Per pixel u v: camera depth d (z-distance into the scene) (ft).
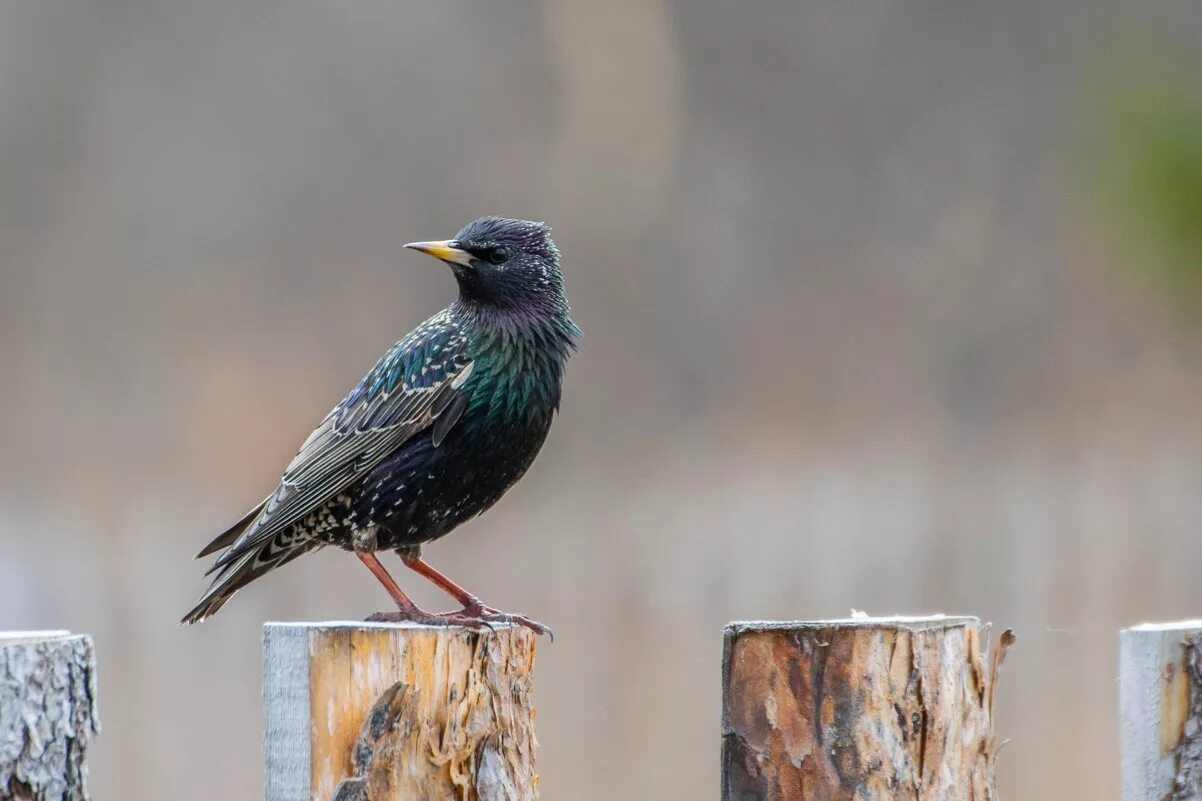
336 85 68.95
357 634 16.56
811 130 73.05
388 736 16.44
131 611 38.42
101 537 45.03
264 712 16.69
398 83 69.21
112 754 32.09
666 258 68.39
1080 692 30.96
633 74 71.15
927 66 73.26
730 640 16.58
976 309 65.36
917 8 73.46
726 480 49.57
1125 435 54.08
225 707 33.55
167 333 64.85
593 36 71.05
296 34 69.10
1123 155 36.81
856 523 41.60
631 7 71.46
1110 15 70.03
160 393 62.08
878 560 38.27
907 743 16.39
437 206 68.69
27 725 15.90
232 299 66.23
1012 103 71.77
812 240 70.49
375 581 37.14
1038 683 31.19
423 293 66.28
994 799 17.06
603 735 30.89
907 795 16.34
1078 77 69.82
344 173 68.49
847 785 16.31
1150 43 66.28
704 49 72.95
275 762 16.58
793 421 60.13
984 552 38.29
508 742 17.34
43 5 68.08
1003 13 72.64
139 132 68.08
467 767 16.83
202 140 68.39
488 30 70.38
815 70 73.41
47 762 16.01
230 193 67.97
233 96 68.69
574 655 32.60
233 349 64.28
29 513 48.44
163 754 32.40
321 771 16.46
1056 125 70.23
